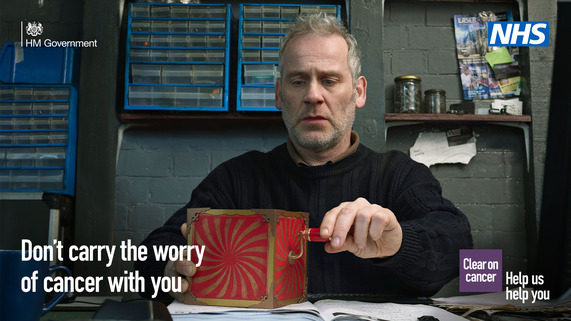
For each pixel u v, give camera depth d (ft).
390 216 2.48
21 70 8.45
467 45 9.25
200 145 9.11
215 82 8.34
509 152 9.00
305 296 2.57
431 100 8.70
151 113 8.48
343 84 4.40
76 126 8.52
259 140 9.09
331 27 4.39
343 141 4.74
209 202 4.73
